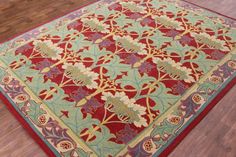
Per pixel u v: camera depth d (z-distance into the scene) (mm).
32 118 1913
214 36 2553
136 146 1743
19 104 2006
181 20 2746
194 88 2096
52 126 1860
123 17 2807
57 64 2305
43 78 2189
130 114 1924
